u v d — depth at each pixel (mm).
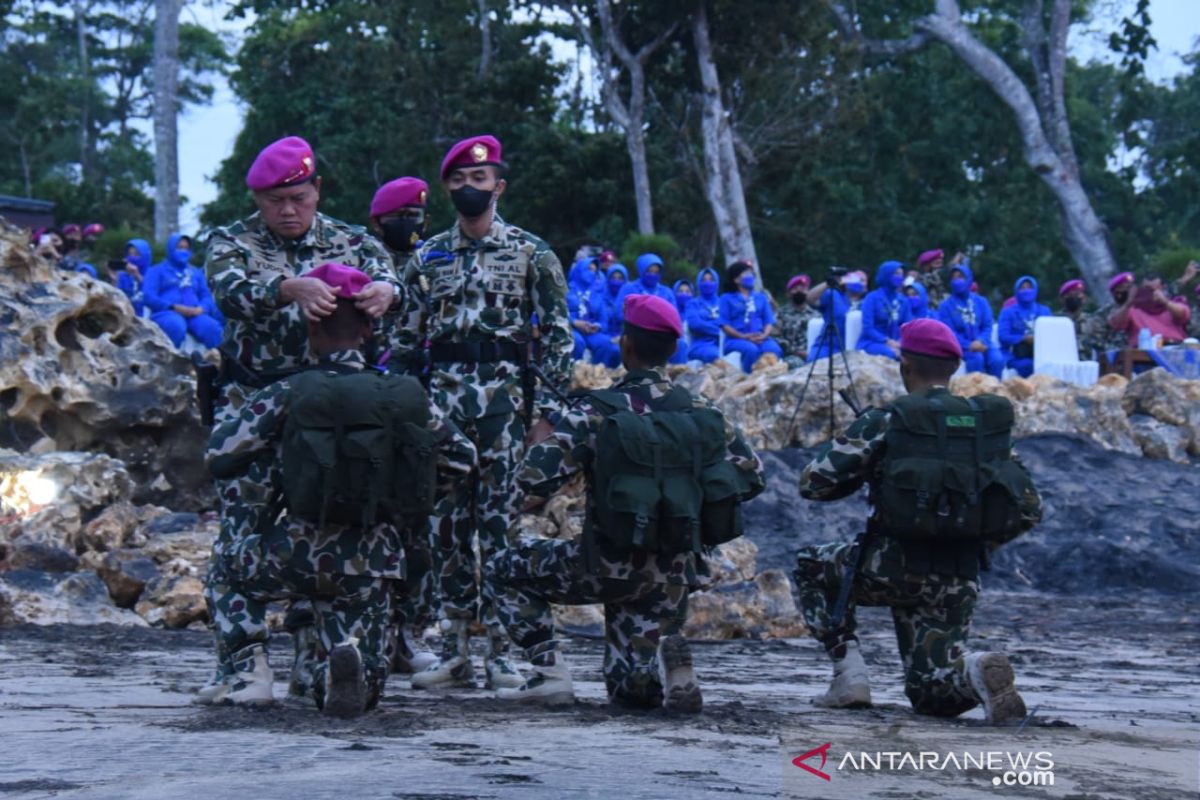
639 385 6055
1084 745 5316
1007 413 6227
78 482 13992
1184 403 21406
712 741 5137
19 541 12656
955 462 6098
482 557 7332
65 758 4539
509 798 3818
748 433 19969
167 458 16703
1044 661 10492
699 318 22484
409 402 5500
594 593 6055
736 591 12250
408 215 7891
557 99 46656
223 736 5098
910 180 51812
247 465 5645
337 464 5391
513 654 9156
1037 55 44062
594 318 22359
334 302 5633
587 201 43125
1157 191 59719
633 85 38594
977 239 51312
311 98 52000
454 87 44812
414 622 7547
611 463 5805
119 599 12539
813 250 46375
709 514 5855
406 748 4797
